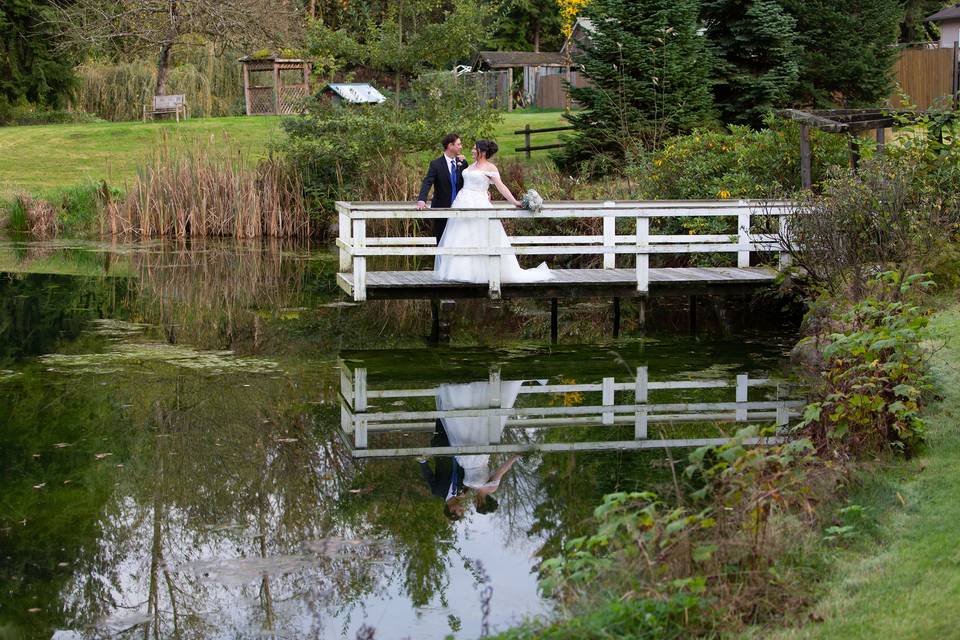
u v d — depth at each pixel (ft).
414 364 35.86
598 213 39.34
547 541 19.93
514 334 41.60
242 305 47.47
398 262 62.03
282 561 19.34
